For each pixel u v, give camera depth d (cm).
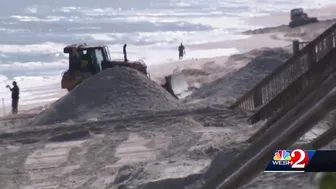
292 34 14100
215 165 2700
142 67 6309
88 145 4044
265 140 2142
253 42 13788
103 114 4891
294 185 2228
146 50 14025
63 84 6241
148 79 5372
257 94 4531
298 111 2158
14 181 3344
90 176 3322
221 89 5541
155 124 4444
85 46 6288
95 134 4344
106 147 3941
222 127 4184
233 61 9119
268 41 13612
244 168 1980
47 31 19900
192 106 4941
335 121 2145
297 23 15762
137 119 4606
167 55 12688
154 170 2938
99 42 16688
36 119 5028
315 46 3884
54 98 8344
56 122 4891
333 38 3844
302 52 4081
